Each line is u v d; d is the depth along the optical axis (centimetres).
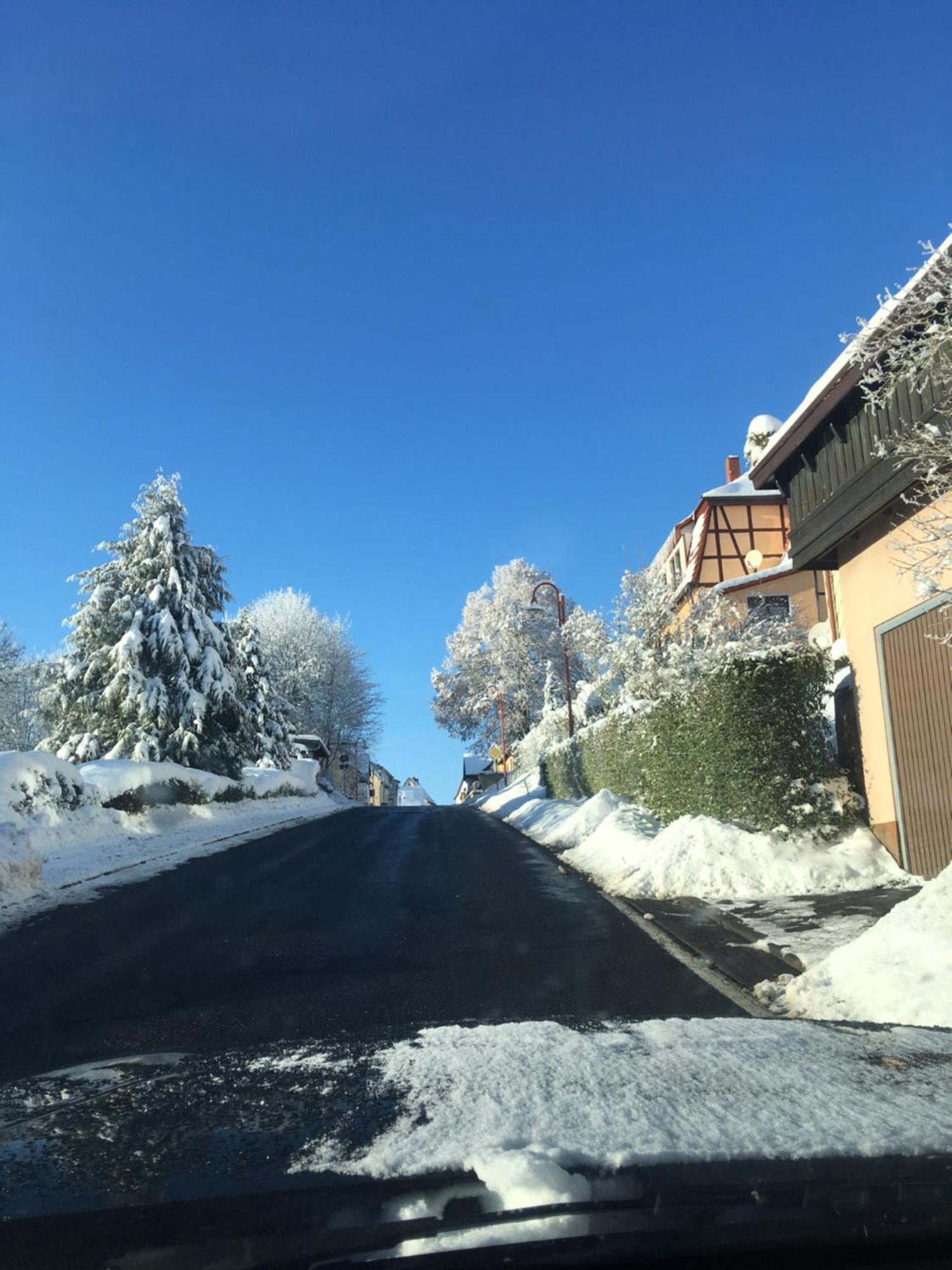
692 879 1088
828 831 1154
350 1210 175
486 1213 173
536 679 6156
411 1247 167
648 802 1666
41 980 756
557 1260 167
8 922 1026
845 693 1248
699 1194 177
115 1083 290
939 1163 192
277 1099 245
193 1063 305
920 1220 175
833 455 1180
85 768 1997
